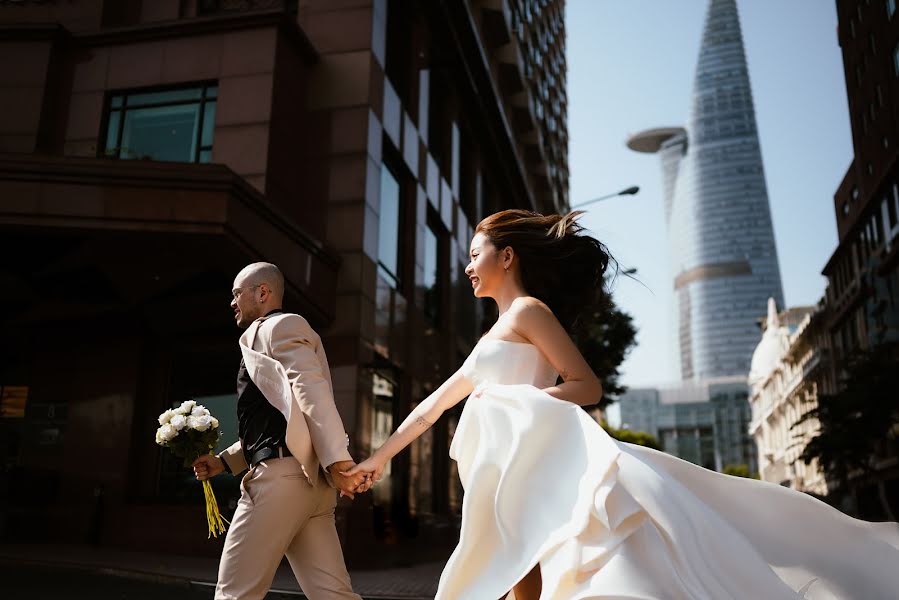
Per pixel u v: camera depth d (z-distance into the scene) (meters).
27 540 13.85
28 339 15.38
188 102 15.11
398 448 3.17
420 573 13.28
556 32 51.34
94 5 16.77
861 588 2.65
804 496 2.77
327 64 16.09
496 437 2.71
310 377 3.41
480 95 26.12
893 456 42.06
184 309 14.29
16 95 15.16
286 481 3.36
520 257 3.23
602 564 2.34
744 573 2.38
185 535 13.41
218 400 14.59
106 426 14.61
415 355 18.41
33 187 12.01
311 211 15.45
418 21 20.50
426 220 20.44
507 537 2.53
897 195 42.59
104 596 7.73
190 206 11.90
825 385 66.88
